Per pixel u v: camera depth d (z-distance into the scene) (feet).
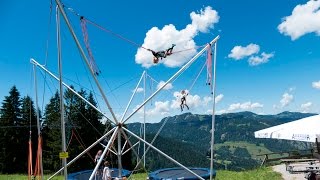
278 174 62.75
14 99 169.78
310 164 64.08
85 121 167.02
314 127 34.40
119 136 50.21
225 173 73.05
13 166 163.63
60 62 34.58
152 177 57.82
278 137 38.04
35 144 168.45
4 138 163.94
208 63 45.37
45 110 175.73
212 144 45.65
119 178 52.70
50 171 156.46
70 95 167.94
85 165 161.38
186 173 63.00
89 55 38.27
